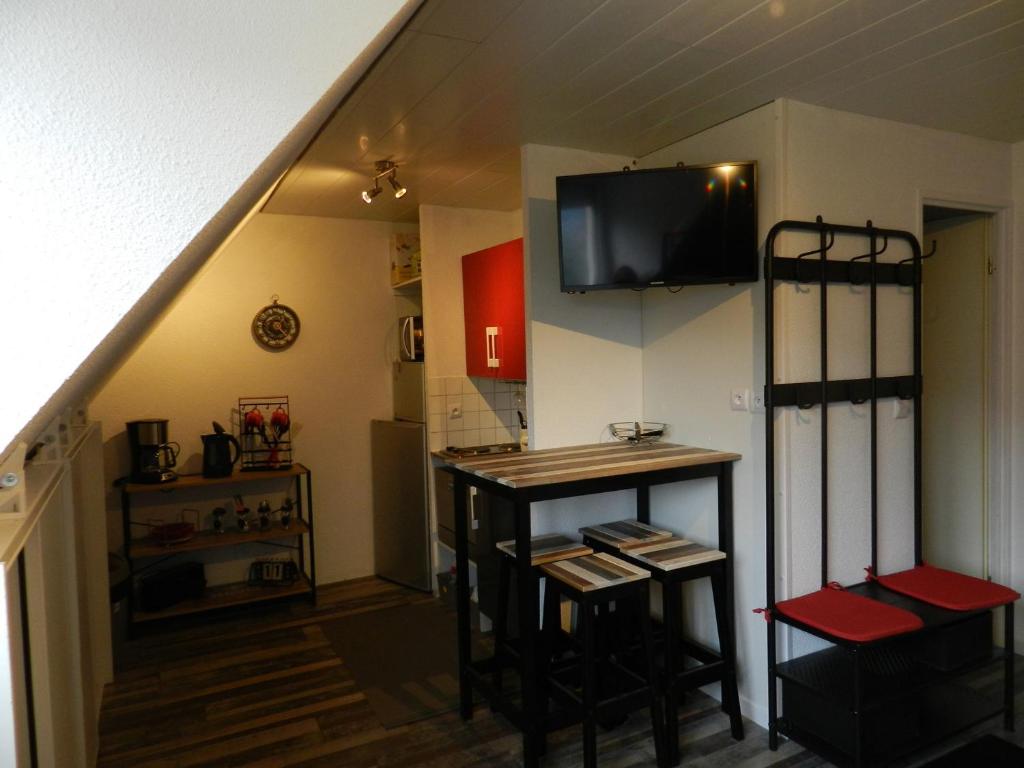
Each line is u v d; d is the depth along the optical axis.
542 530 3.01
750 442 2.61
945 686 2.64
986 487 3.12
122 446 3.78
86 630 2.31
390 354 4.48
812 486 2.56
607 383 3.14
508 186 3.60
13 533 1.11
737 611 2.68
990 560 3.12
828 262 2.53
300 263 4.21
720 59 2.11
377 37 0.91
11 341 0.77
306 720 2.65
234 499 4.04
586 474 2.32
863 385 2.64
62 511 1.88
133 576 3.66
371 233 4.41
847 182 2.59
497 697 2.40
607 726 2.55
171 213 0.83
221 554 4.04
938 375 3.31
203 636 3.49
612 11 1.80
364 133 2.72
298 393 4.22
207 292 3.97
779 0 1.76
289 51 0.87
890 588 2.52
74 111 0.78
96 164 0.79
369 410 4.44
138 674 3.06
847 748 2.16
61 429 2.03
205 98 0.84
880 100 2.47
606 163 3.10
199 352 3.96
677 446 2.90
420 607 3.88
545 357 3.00
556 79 2.24
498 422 4.29
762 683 2.57
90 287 0.79
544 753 2.39
